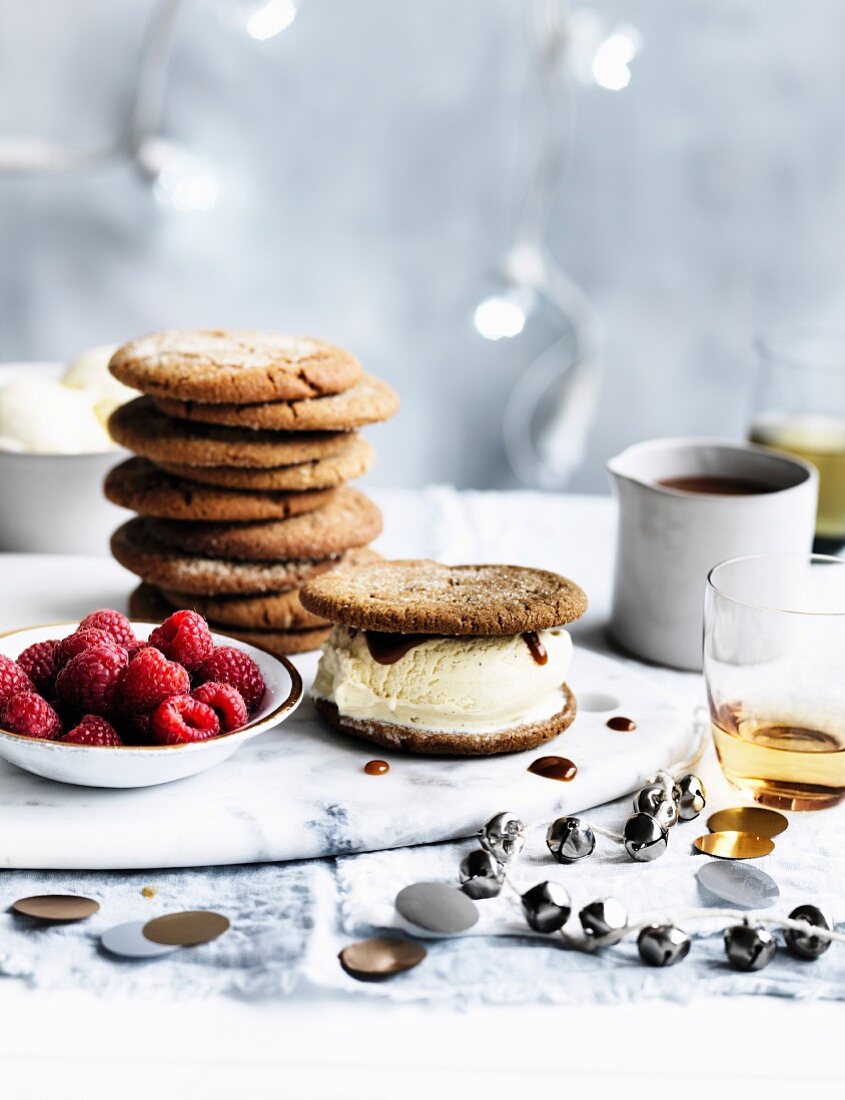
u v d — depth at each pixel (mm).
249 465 823
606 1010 669
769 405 1003
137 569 845
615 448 1580
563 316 1519
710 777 783
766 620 747
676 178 1476
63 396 938
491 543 1000
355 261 1500
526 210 1392
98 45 1408
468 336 1527
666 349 1539
